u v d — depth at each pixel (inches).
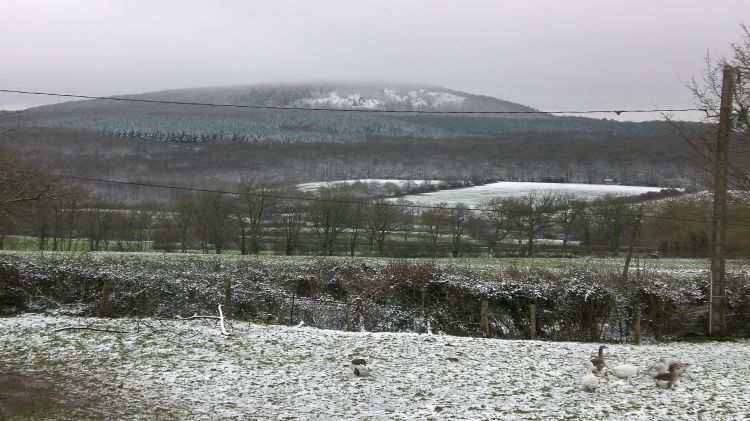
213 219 2311.8
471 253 2300.7
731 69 940.6
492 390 584.7
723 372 693.9
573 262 1652.3
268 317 1040.8
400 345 769.6
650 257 2132.1
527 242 2306.8
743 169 986.1
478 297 1075.9
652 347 872.3
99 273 1072.2
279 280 1161.4
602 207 2269.9
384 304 1090.1
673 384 617.9
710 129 983.0
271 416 494.6
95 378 593.3
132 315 989.2
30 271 1079.6
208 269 1186.6
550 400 556.4
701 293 1158.3
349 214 2306.8
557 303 1075.9
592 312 1069.8
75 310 1027.3
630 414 518.0
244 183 2504.9
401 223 2363.4
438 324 1060.5
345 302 1078.4
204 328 828.6
